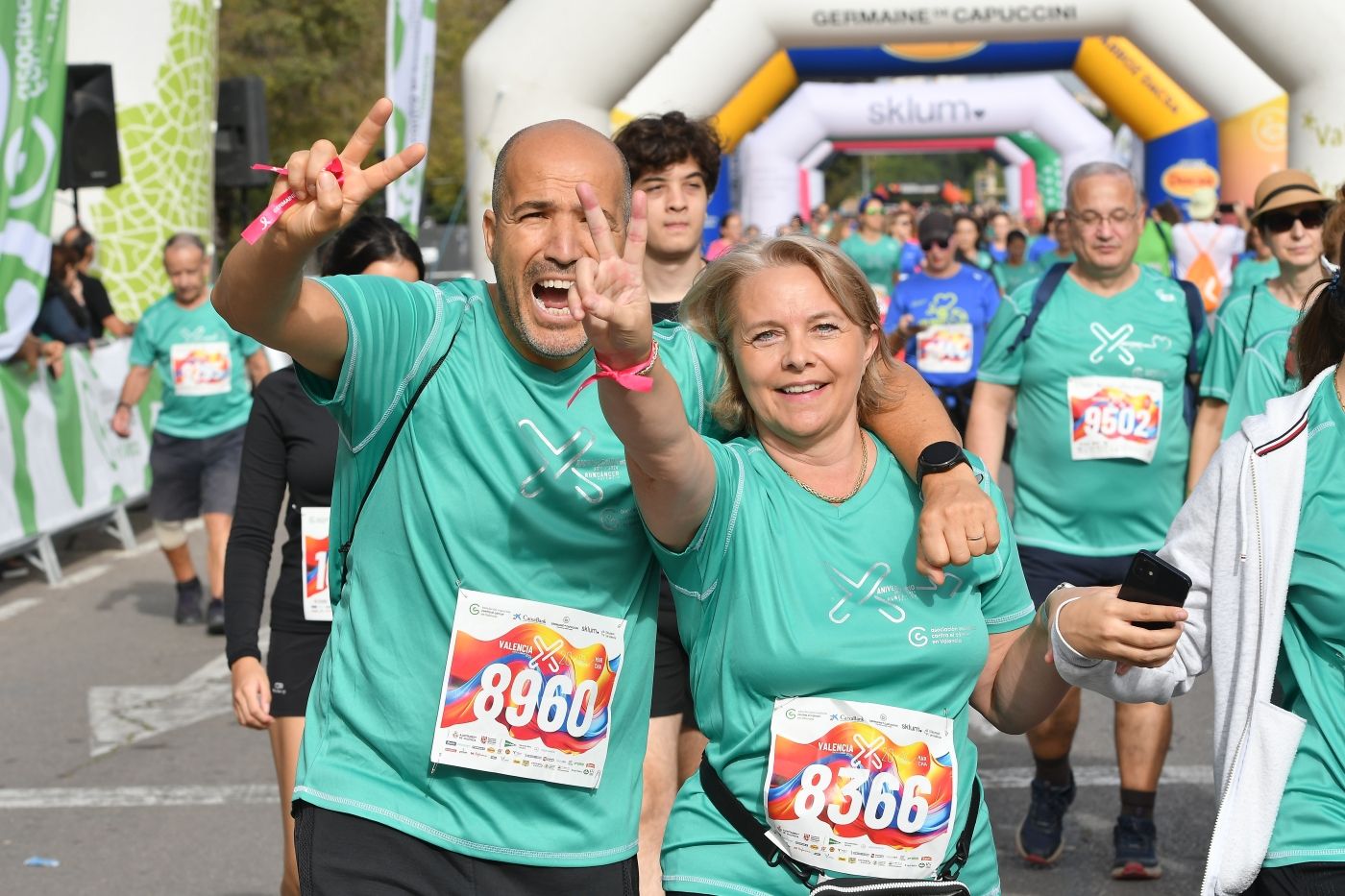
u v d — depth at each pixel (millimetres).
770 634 3168
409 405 3277
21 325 11812
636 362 2834
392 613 3342
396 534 3326
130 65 18672
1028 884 5941
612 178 3195
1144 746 5898
